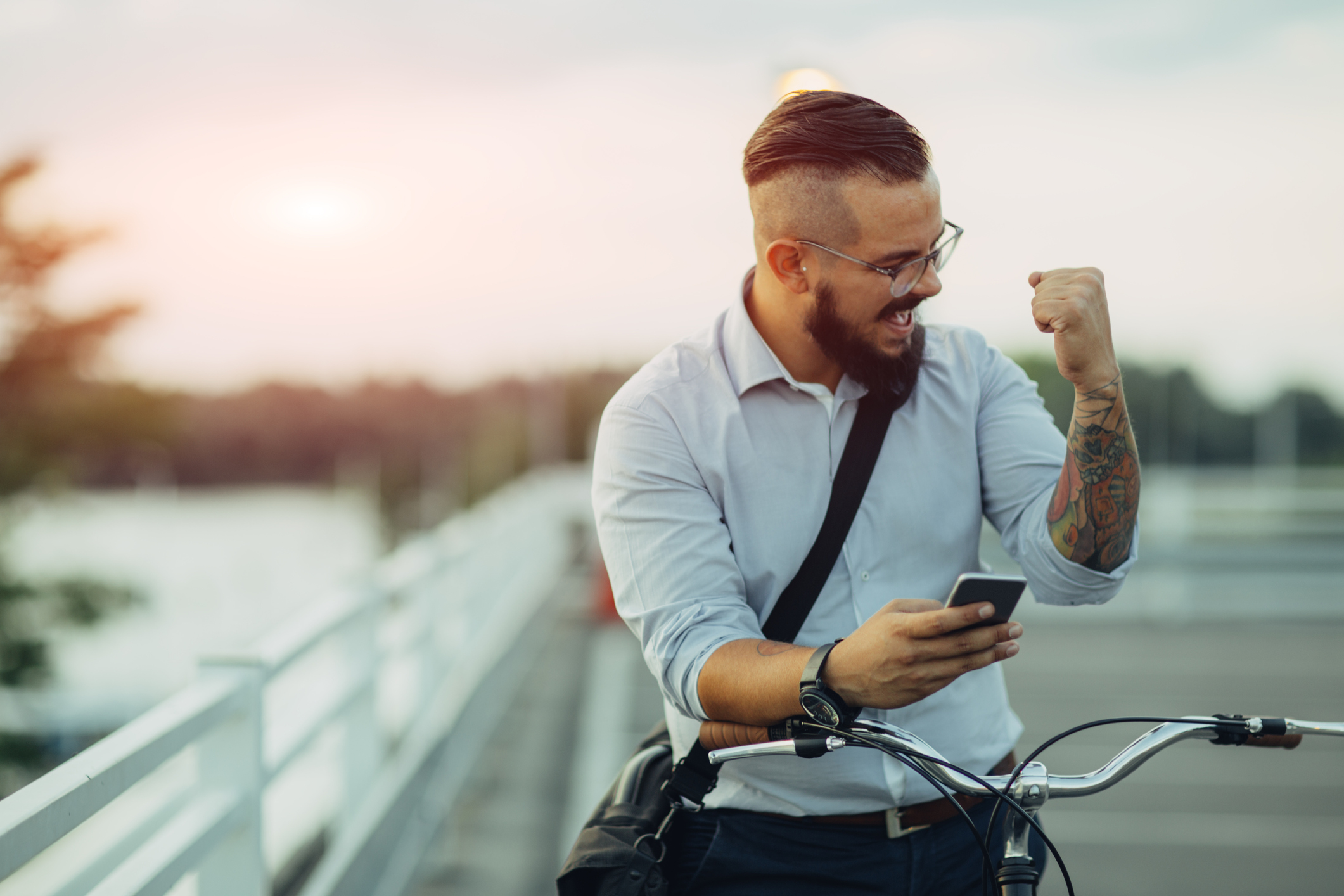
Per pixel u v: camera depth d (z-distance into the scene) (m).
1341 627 13.20
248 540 54.25
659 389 2.02
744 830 2.04
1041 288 1.82
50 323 24.25
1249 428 43.56
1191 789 6.74
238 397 87.00
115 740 2.22
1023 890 1.70
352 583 4.54
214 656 2.82
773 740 1.79
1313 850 5.64
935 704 2.04
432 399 87.69
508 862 4.93
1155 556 14.50
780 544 2.00
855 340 1.89
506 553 10.24
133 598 25.34
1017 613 14.33
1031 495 2.04
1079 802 6.49
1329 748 7.70
